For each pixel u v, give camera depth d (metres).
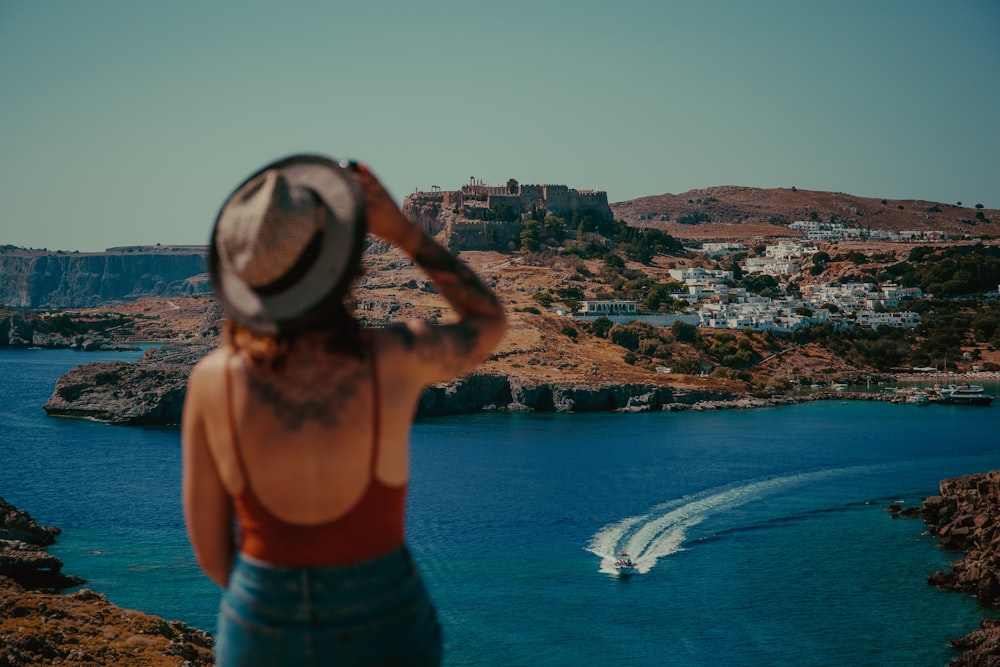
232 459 3.58
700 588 70.94
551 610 65.62
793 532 87.62
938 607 66.50
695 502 99.25
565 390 177.50
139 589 68.12
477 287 4.01
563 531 87.38
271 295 3.53
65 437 142.38
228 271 3.59
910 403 187.25
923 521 91.00
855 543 83.50
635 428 154.62
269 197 3.43
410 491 103.06
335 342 3.61
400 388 3.72
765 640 60.25
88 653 43.44
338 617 3.59
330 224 3.53
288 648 3.58
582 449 132.75
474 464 120.19
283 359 3.54
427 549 80.94
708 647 59.03
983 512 84.00
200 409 3.65
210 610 63.75
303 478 3.55
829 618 64.25
